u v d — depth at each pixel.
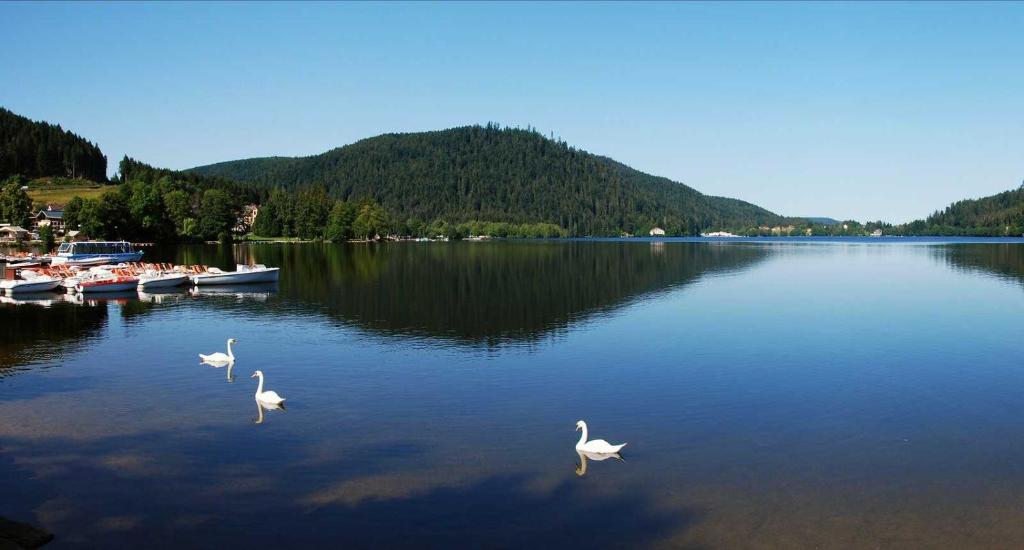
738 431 24.17
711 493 18.81
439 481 19.59
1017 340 41.16
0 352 37.06
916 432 24.02
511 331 44.00
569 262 117.88
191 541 16.05
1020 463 20.98
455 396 28.50
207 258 125.75
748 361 35.34
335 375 32.06
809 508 17.84
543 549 15.81
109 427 24.14
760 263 115.38
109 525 16.80
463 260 121.56
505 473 20.20
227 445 22.38
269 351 37.53
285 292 66.25
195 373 32.25
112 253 113.19
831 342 40.56
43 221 183.12
